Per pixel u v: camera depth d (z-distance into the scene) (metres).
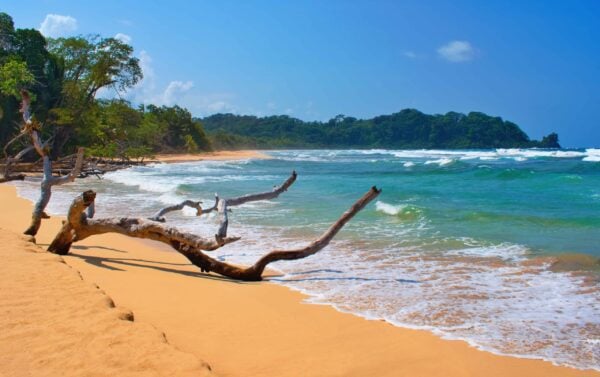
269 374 3.96
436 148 179.25
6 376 3.38
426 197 18.55
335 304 6.00
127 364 3.53
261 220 13.08
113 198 18.03
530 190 21.02
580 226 11.89
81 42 43.16
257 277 7.44
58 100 42.59
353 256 8.97
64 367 3.50
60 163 29.66
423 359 4.36
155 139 76.00
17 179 22.55
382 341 4.77
